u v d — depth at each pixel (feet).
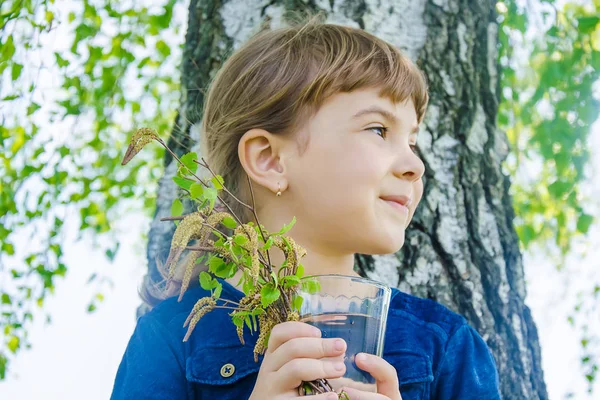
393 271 7.38
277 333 4.50
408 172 5.70
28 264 15.83
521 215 17.99
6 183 15.84
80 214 16.15
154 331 5.80
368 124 5.70
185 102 8.28
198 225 4.23
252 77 6.15
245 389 5.51
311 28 6.35
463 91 8.11
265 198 5.97
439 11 8.17
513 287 7.87
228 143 6.24
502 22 15.57
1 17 14.73
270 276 4.43
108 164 16.69
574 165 17.17
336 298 4.62
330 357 4.47
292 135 5.83
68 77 15.44
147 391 5.51
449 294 7.47
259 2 8.07
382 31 7.93
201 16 8.39
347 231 5.64
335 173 5.63
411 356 5.88
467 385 5.95
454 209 7.73
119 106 16.65
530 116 17.22
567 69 16.49
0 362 15.81
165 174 8.26
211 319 5.80
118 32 16.29
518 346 7.63
